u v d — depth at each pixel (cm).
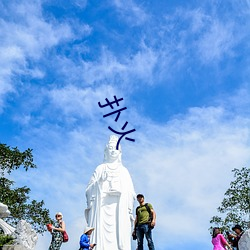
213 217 3881
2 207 2372
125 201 3084
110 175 3159
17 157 4075
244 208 3816
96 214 3053
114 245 2988
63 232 2009
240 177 3941
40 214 4012
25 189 4084
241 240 2058
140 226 2261
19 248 2064
